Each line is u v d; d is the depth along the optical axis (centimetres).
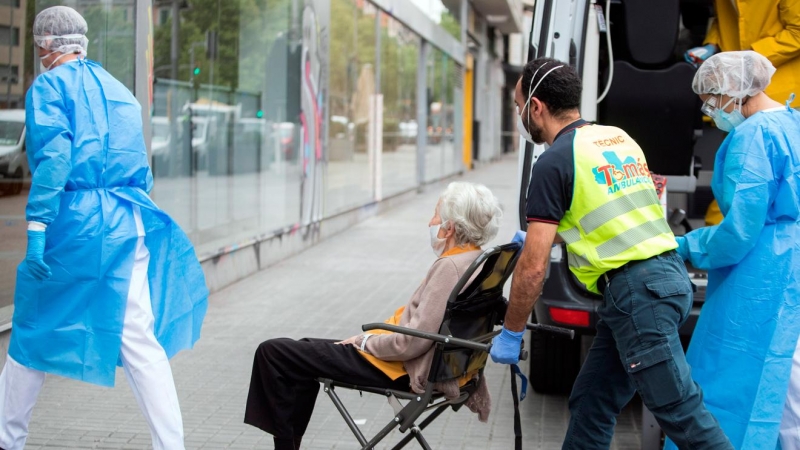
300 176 1123
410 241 1226
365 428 492
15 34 564
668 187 578
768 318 366
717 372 377
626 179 339
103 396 539
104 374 370
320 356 355
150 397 373
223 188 901
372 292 871
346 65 1338
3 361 556
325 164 1230
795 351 372
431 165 2145
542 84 346
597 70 529
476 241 355
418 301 357
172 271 402
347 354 357
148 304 381
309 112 1143
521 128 362
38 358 372
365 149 1482
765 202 359
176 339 404
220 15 890
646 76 561
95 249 367
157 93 762
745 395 368
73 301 370
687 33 648
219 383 573
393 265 1029
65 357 370
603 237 335
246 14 951
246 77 956
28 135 363
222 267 884
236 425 495
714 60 383
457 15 2561
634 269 336
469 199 352
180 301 404
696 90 394
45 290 369
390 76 1673
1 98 552
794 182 365
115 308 370
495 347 342
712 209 598
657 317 332
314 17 1157
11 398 379
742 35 545
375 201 1556
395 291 877
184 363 619
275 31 1034
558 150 335
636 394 554
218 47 886
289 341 360
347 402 537
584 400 376
